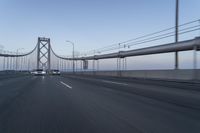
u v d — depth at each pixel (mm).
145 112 11430
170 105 13617
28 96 18109
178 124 8969
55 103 14367
